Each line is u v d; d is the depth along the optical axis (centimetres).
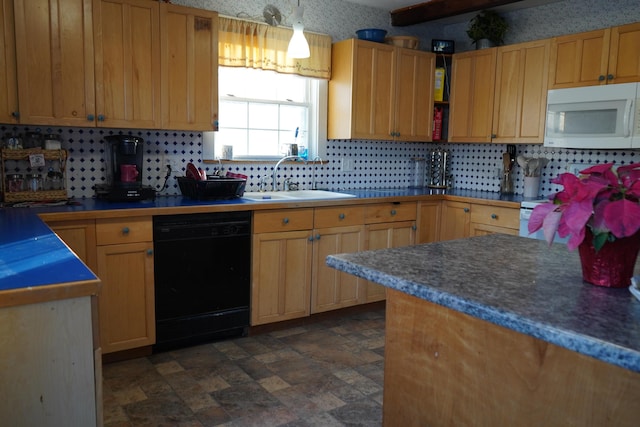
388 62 414
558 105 364
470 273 144
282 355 306
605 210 118
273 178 395
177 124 321
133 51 302
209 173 371
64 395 129
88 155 325
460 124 443
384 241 389
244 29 361
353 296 377
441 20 468
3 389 122
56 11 277
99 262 273
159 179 351
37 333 124
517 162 431
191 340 321
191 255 304
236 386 264
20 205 283
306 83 419
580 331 99
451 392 150
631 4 365
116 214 273
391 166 475
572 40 361
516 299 119
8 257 155
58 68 281
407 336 163
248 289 330
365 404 248
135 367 285
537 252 175
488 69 417
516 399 133
